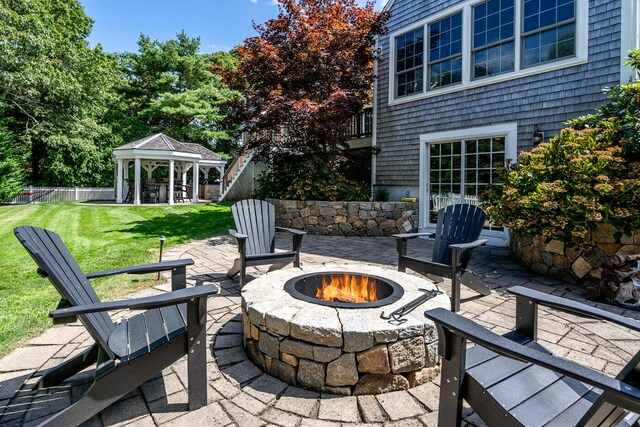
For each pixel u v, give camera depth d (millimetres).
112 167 18672
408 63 8273
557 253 4309
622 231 3633
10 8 11852
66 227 7762
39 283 3801
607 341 2648
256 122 7953
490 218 5086
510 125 6562
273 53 7844
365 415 1776
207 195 18547
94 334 1646
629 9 5281
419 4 7918
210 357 2338
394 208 7805
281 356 2061
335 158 9078
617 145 4227
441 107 7582
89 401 1587
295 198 8312
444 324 1450
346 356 1927
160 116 22188
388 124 8664
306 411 1802
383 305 2270
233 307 3266
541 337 2709
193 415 1760
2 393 1930
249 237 4113
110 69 17406
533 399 1405
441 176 7707
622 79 5363
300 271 3059
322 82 8180
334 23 8453
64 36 14836
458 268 3170
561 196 4074
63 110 14766
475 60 7102
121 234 7121
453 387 1503
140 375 1705
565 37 5957
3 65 11695
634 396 975
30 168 16516
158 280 4004
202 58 23922
